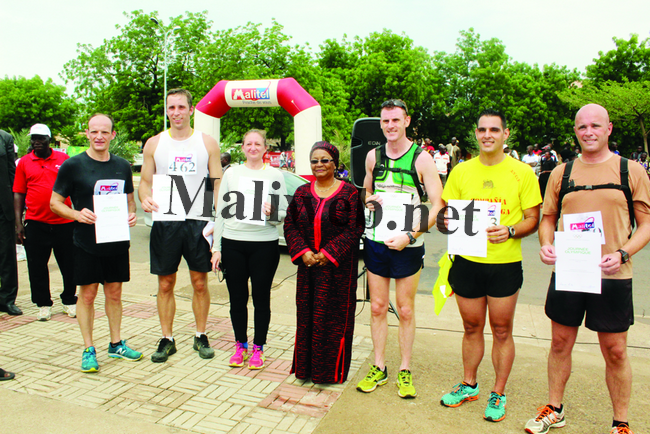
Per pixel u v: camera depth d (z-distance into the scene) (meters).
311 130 6.57
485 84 35.75
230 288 3.53
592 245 2.44
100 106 29.77
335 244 3.05
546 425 2.65
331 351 3.17
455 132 36.84
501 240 2.64
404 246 3.02
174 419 2.73
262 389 3.15
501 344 2.80
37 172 4.34
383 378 3.27
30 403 2.87
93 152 3.48
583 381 3.31
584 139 2.49
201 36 29.16
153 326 4.38
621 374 2.53
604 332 2.50
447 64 38.00
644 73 33.50
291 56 25.75
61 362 3.51
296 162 6.75
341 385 3.24
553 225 2.72
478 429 2.70
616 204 2.46
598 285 2.42
